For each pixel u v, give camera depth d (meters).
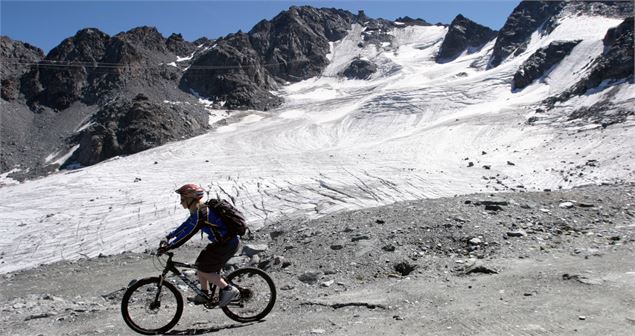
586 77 94.75
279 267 12.38
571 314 6.51
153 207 54.41
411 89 125.44
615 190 16.78
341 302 8.15
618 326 5.98
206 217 6.87
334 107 128.50
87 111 127.19
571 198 15.44
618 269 8.44
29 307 11.40
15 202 60.75
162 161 81.25
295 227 17.70
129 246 42.41
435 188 54.84
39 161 102.19
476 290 8.13
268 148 91.75
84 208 56.44
